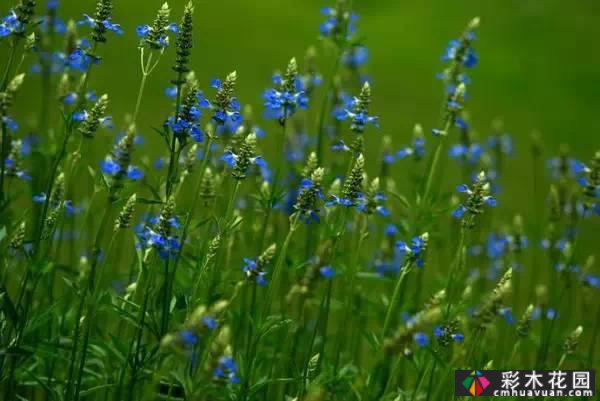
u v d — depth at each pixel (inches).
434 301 211.3
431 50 1118.4
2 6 314.7
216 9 978.7
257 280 217.0
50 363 249.6
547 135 917.2
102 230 214.4
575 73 1107.9
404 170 637.9
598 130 952.3
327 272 215.9
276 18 1038.4
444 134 302.8
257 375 260.7
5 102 210.4
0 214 231.1
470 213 253.1
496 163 462.3
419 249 235.8
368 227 336.2
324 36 344.8
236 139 266.2
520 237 350.9
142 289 257.6
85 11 679.1
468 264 376.8
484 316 222.7
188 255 255.8
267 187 273.0
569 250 307.9
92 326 255.1
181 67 226.4
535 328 371.2
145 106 698.8
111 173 208.5
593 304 422.0
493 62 1121.4
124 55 774.5
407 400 246.7
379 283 355.9
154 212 295.3
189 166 265.0
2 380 222.8
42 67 333.4
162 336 220.8
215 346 180.9
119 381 219.0
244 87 800.3
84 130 228.8
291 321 229.3
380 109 871.1
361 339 314.7
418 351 285.6
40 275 219.8
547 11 1296.8
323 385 225.9
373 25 1189.1
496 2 1320.1
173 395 255.4
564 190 355.9
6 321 228.2
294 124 388.2
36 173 289.0
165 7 227.9
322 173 223.8
